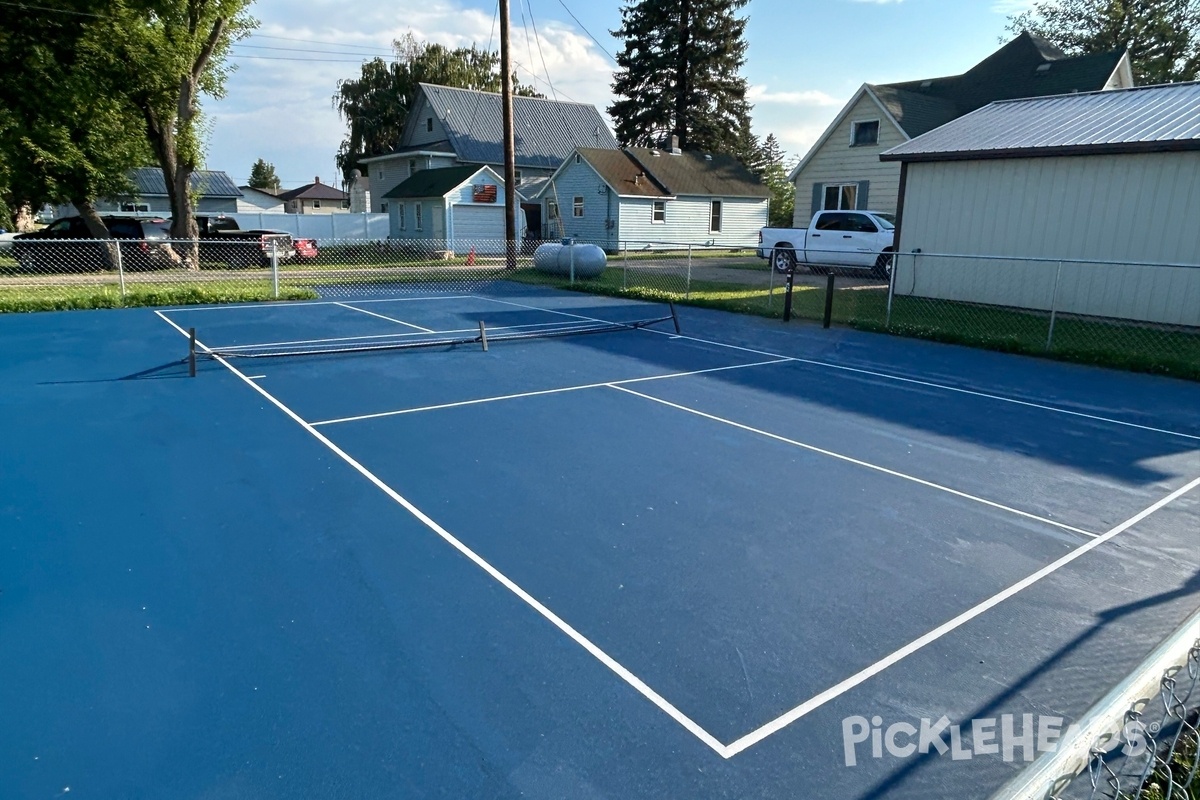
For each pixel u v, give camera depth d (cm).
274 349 1010
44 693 295
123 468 544
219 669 312
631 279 2027
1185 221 1168
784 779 259
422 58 4812
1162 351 1045
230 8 2094
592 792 251
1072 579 407
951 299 1509
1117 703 217
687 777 259
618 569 405
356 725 280
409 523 458
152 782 251
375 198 3997
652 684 308
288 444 603
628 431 658
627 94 4550
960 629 354
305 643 332
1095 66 2280
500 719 286
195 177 4003
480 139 3744
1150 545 452
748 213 3412
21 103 2006
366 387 800
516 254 2467
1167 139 1154
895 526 471
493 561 411
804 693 305
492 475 542
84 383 798
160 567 398
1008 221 1393
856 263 2031
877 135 2352
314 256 2600
